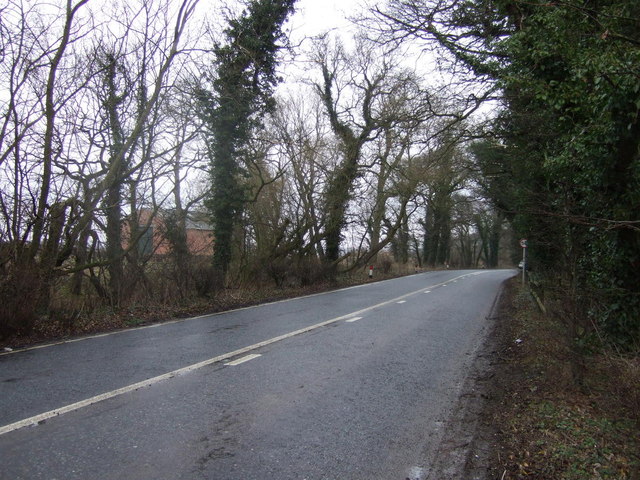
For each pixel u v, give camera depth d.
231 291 17.06
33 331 9.15
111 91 12.25
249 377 6.20
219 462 3.72
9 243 9.60
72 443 4.00
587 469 3.54
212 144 17.09
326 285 22.86
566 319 5.55
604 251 6.93
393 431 4.48
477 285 25.22
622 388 4.32
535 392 5.53
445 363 7.29
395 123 12.14
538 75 7.99
